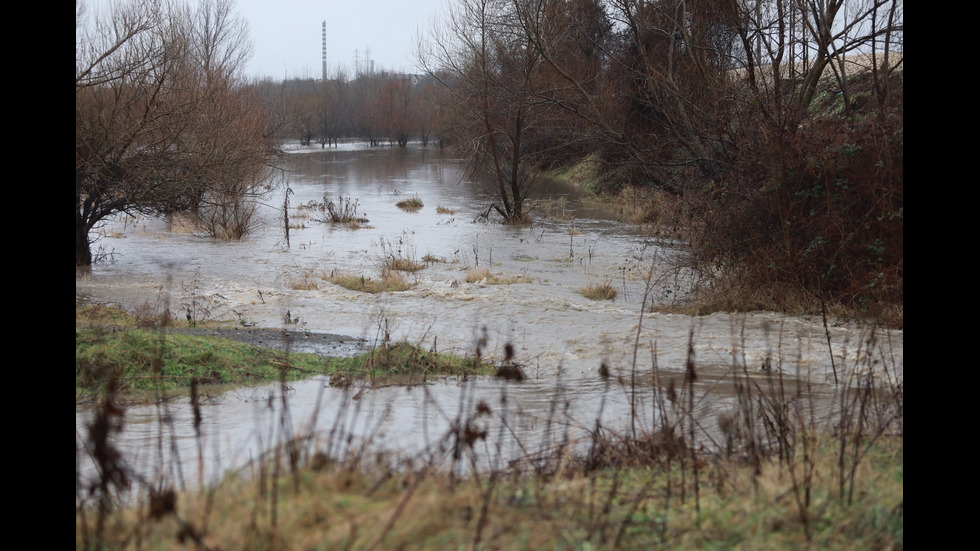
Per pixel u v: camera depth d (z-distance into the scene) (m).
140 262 21.62
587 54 30.56
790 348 11.60
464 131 34.22
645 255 22.14
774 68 18.72
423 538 3.91
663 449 6.30
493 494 4.64
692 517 4.67
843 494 4.86
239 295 17.11
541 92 27.69
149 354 10.09
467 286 17.97
